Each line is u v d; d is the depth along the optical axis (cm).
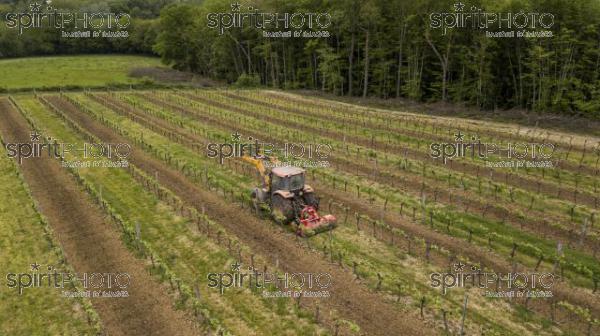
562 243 1981
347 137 3722
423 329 1488
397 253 1930
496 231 2098
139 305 1659
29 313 1623
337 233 2108
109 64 8712
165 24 8281
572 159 3006
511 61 5028
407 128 3969
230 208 2409
